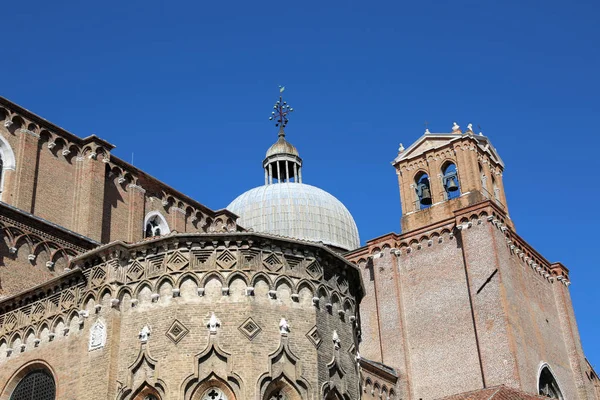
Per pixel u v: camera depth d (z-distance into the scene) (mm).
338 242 78625
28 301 34094
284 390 29547
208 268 30594
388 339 57719
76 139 46844
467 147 63219
